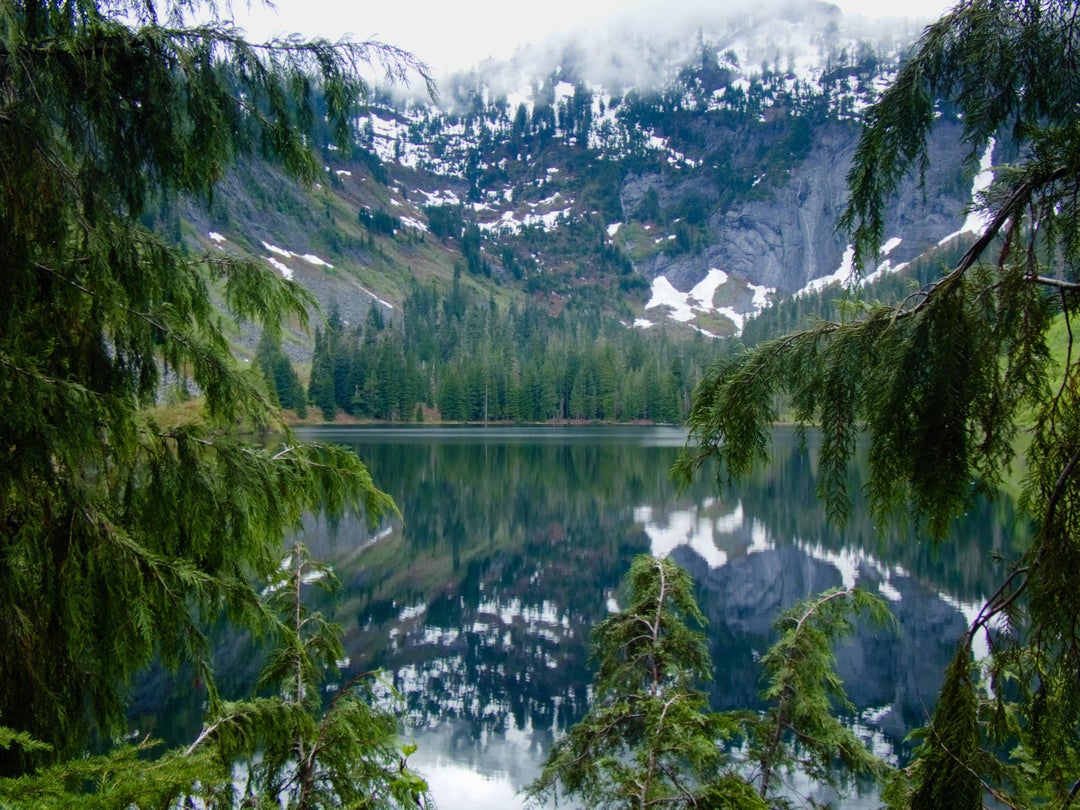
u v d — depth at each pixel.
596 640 6.35
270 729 3.40
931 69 2.17
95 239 3.09
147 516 3.34
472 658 15.46
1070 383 1.98
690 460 2.71
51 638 2.97
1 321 2.88
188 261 3.65
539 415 90.12
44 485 2.86
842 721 11.91
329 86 3.32
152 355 3.51
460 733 12.20
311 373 85.12
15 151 2.82
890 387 2.13
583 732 5.55
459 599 19.50
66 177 3.00
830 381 2.32
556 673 14.75
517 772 10.98
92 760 1.74
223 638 13.58
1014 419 2.08
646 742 4.58
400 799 3.03
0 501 2.66
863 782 8.54
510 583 21.12
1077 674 1.94
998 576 19.70
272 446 3.93
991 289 2.09
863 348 2.24
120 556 2.92
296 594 4.74
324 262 147.25
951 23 2.10
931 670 13.84
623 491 36.88
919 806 2.05
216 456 3.48
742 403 2.50
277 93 3.31
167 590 3.00
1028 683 2.10
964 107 2.21
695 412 2.69
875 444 2.20
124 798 1.68
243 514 3.46
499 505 33.25
